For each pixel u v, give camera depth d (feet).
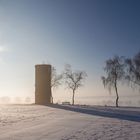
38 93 249.14
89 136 68.03
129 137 66.85
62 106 219.00
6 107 201.26
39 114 138.10
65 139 63.21
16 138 64.39
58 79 302.04
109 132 75.87
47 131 76.64
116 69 271.08
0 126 86.94
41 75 247.91
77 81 304.09
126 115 140.97
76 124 95.96
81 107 213.25
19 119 109.09
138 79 264.52
